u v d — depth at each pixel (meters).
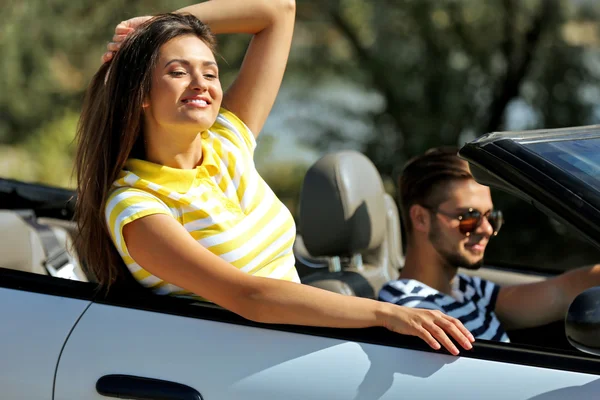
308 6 9.66
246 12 2.96
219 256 2.52
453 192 3.01
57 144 9.57
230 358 2.15
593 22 9.03
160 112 2.48
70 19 9.38
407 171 3.12
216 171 2.64
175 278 2.31
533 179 2.08
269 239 2.64
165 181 2.51
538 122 9.04
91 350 2.21
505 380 2.03
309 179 3.36
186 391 2.13
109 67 2.58
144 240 2.35
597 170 2.14
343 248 3.37
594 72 8.97
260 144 9.59
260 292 2.20
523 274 3.70
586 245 8.45
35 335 2.25
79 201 2.56
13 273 2.41
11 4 9.42
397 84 9.09
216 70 2.55
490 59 9.08
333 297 2.18
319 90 9.66
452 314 3.00
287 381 2.10
